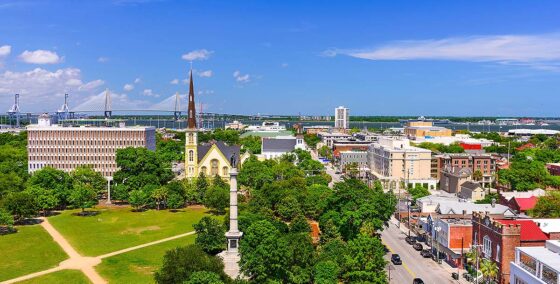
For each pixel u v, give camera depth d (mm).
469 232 127438
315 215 167000
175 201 196500
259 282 96875
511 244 107938
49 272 121000
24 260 130750
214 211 196750
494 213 144375
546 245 97500
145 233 160250
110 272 121250
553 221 122062
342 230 134125
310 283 101188
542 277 86500
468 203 155875
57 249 141375
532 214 153375
